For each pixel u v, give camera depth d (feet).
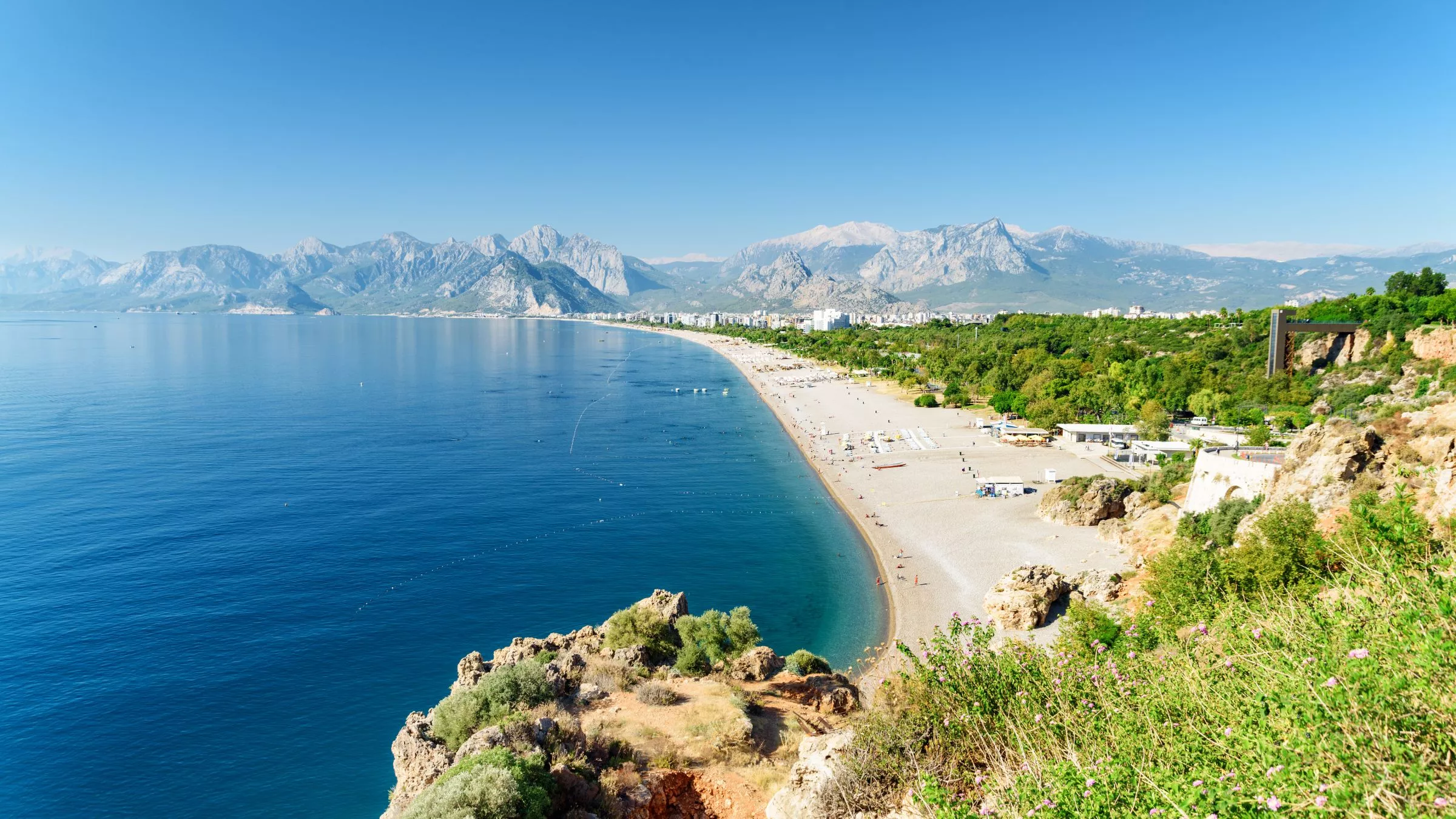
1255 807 27.86
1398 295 480.64
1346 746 27.66
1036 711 53.01
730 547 267.80
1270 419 360.28
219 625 200.13
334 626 201.46
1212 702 40.55
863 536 276.62
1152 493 250.57
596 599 222.48
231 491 329.11
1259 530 110.52
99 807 131.64
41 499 310.65
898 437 446.19
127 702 163.22
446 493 335.67
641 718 96.78
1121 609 141.38
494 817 64.39
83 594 217.97
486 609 214.28
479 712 94.73
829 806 60.64
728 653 134.51
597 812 74.18
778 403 618.03
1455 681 28.35
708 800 80.02
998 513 283.59
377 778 139.33
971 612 198.59
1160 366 484.74
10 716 157.38
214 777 139.23
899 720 64.75
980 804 41.39
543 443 452.35
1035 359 586.45
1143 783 33.88
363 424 506.89
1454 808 23.35
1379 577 42.91
